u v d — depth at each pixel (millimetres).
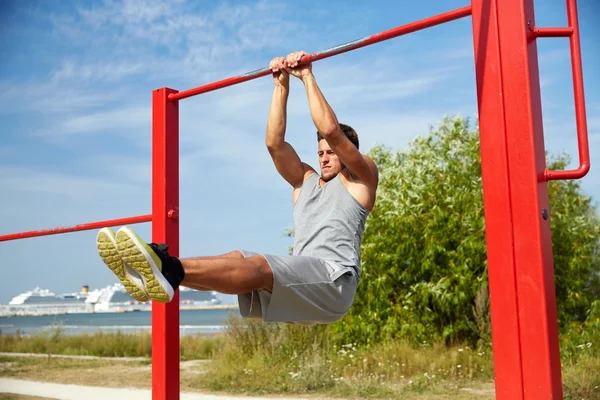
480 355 8164
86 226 3916
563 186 9516
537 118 2314
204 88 3400
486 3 2387
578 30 2340
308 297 2783
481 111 2352
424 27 2609
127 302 110188
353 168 2922
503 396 2186
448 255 9281
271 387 7469
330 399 6691
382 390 6961
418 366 7953
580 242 9180
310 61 2990
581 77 2299
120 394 7512
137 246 2336
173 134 3562
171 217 3479
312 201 3121
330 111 2863
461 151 10266
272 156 3322
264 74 3180
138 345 12352
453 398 6336
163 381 3318
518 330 2180
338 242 2932
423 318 9141
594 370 6836
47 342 13969
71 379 9000
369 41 2752
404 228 9570
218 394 7270
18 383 8648
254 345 9141
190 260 2541
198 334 12859
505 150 2273
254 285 2656
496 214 2277
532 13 2371
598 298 9109
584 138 2258
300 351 8805
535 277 2176
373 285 9523
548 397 2104
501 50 2332
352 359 8414
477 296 8688
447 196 9641
